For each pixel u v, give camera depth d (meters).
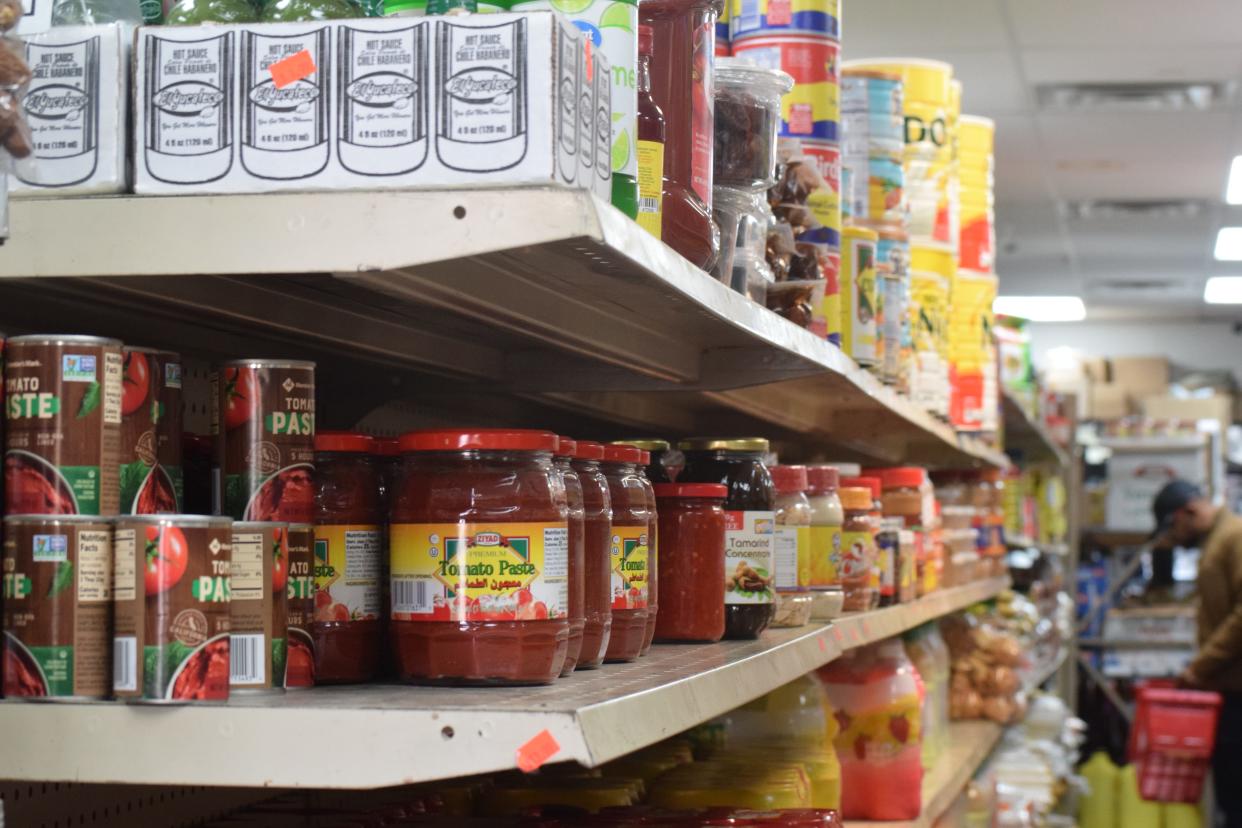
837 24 2.51
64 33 1.16
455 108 1.11
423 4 1.28
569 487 1.36
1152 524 9.30
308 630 1.24
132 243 1.13
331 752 1.08
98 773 1.11
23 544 1.13
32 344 1.16
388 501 1.34
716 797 1.95
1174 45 6.21
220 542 1.13
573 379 2.04
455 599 1.25
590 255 1.17
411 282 1.24
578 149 1.16
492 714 1.07
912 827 2.90
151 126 1.15
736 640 1.91
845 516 2.70
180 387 1.27
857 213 3.06
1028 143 7.80
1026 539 6.73
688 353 2.02
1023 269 11.13
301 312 1.52
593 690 1.22
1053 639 7.11
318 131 1.12
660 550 1.86
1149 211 9.23
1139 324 13.30
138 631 1.11
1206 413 11.29
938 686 3.99
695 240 1.54
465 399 2.27
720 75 1.81
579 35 1.16
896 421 3.12
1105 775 7.22
